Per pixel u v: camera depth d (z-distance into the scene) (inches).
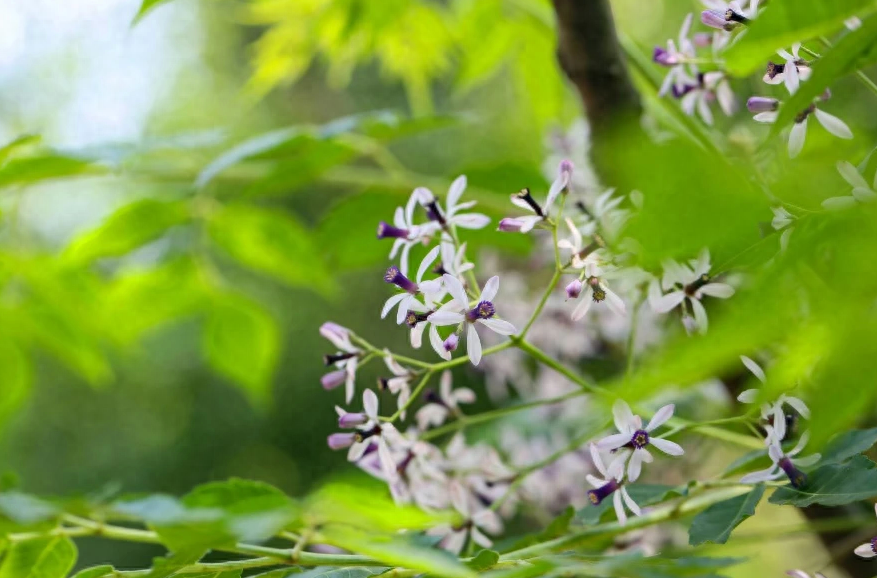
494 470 24.9
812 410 18.7
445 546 24.3
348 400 23.3
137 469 105.3
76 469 104.4
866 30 19.5
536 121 33.0
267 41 31.4
